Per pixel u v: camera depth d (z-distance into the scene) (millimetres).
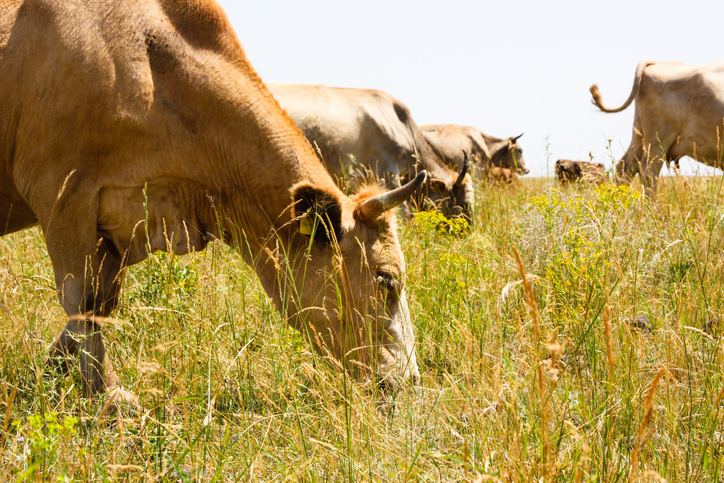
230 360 3768
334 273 3900
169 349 3623
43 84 3758
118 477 2660
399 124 11008
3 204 4254
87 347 3775
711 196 7098
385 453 2936
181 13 4043
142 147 3824
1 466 2764
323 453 2949
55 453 2635
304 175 4133
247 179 4062
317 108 10133
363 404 3223
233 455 3031
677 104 10117
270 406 3504
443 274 5168
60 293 3848
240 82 4055
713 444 3057
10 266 4797
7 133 3922
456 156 17078
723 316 4070
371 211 4023
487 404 3227
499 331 3859
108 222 3928
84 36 3775
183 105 3902
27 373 3758
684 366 3748
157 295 4004
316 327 4090
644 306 4652
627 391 3219
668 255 5691
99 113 3717
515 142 21281
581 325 4020
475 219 10383
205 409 3406
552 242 5336
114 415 3361
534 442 2842
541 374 2318
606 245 4844
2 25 3875
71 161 3736
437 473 2945
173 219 4031
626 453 2967
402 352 4047
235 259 5480
